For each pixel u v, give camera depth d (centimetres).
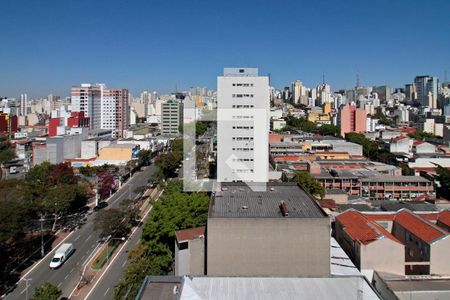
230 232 3900
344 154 13475
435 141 17762
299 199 4734
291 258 3900
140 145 16138
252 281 3253
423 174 11094
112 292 5297
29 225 7675
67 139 14062
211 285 3188
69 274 5869
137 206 9050
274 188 5362
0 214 5894
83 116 19175
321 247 3888
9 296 5209
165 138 19838
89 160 13650
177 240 4838
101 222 7175
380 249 4634
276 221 3878
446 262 4700
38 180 10200
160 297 3170
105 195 10381
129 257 5459
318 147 14812
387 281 4269
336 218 5775
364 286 3186
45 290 4547
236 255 3906
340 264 4506
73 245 7006
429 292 3981
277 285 3194
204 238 4591
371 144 16038
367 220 5356
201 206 6184
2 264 6106
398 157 13750
